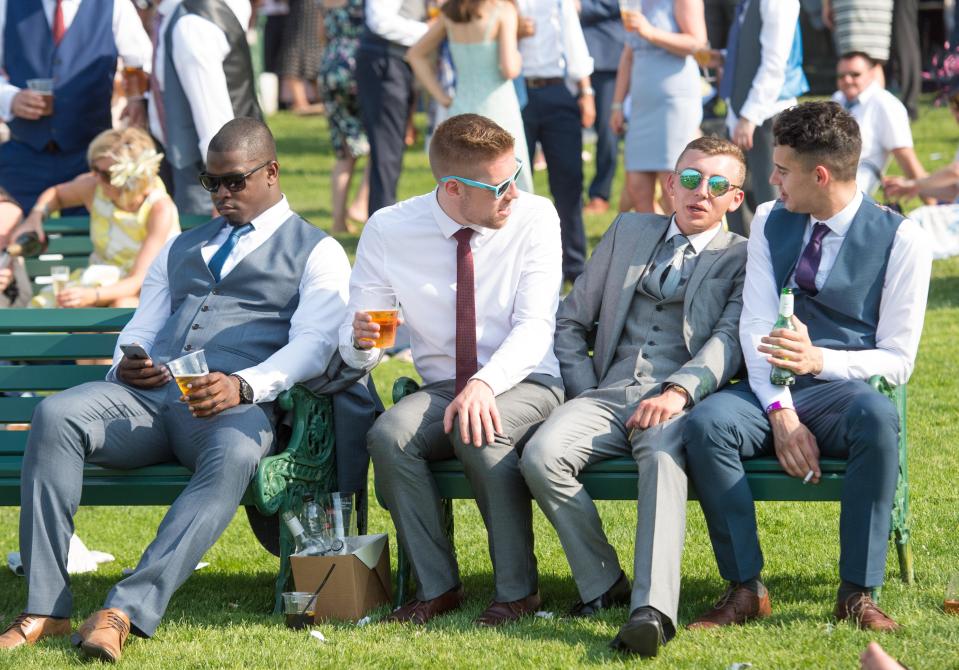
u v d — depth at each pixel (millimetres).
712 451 4914
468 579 5691
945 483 6426
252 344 5613
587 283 5691
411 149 17203
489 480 5086
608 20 12406
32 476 5102
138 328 5801
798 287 5332
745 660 4504
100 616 4797
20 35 8461
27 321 5996
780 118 5297
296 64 21812
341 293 5664
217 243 5805
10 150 8523
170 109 8078
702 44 9320
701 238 5543
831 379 5121
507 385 5277
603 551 5082
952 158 13570
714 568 5637
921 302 5180
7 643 4898
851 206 5266
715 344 5332
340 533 5289
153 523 6777
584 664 4535
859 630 4699
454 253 5457
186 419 5332
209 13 7969
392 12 10961
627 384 5406
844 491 4855
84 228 7570
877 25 11500
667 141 9445
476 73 9242
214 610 5387
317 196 14766
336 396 5555
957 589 4934
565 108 10109
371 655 4688
